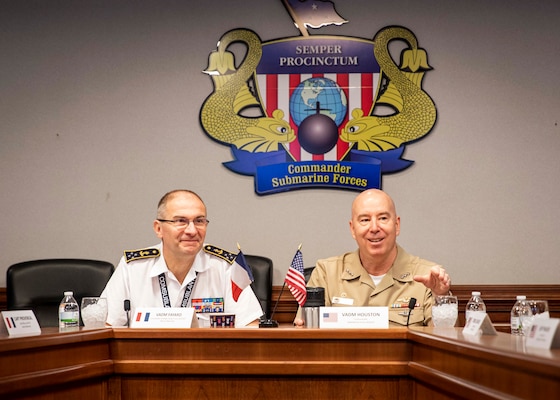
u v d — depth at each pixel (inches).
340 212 173.8
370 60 175.0
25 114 175.5
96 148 175.3
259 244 173.8
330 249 173.3
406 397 93.3
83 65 175.8
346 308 98.0
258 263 153.6
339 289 126.8
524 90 173.9
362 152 174.2
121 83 175.5
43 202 174.6
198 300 122.6
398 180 173.8
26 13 176.2
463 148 173.9
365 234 122.0
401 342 94.0
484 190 173.2
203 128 175.2
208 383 94.8
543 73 173.9
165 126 175.5
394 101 174.6
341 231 173.3
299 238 173.8
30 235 173.9
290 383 94.3
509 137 173.8
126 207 174.4
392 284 123.9
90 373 90.4
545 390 56.4
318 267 130.7
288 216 174.1
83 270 146.5
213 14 176.1
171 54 175.6
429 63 174.9
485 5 175.2
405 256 126.2
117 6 176.6
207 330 94.7
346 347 94.0
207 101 175.5
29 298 143.6
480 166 173.6
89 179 175.0
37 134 175.3
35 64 175.8
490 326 84.5
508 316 169.0
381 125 174.2
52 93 175.6
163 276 123.4
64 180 175.0
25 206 174.4
